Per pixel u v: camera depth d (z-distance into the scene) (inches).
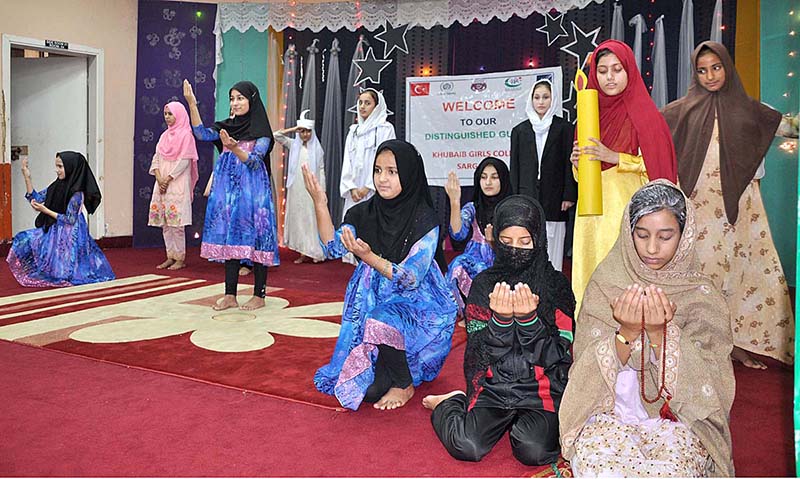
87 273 214.7
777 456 83.2
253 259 167.8
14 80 307.6
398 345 98.1
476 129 285.7
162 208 247.1
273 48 313.7
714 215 127.0
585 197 104.6
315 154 270.5
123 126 312.0
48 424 91.9
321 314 167.2
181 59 315.0
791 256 183.0
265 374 115.7
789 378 118.7
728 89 125.5
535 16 279.7
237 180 166.4
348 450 84.2
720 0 243.0
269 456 81.9
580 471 68.7
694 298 73.3
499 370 83.7
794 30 193.8
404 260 102.7
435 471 78.4
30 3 278.7
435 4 290.0
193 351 130.6
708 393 69.5
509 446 87.0
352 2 300.4
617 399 74.7
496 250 83.5
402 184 102.3
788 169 183.5
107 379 113.3
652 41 261.6
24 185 303.4
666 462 65.2
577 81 108.1
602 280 76.8
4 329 147.9
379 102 255.1
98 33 300.5
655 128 109.8
